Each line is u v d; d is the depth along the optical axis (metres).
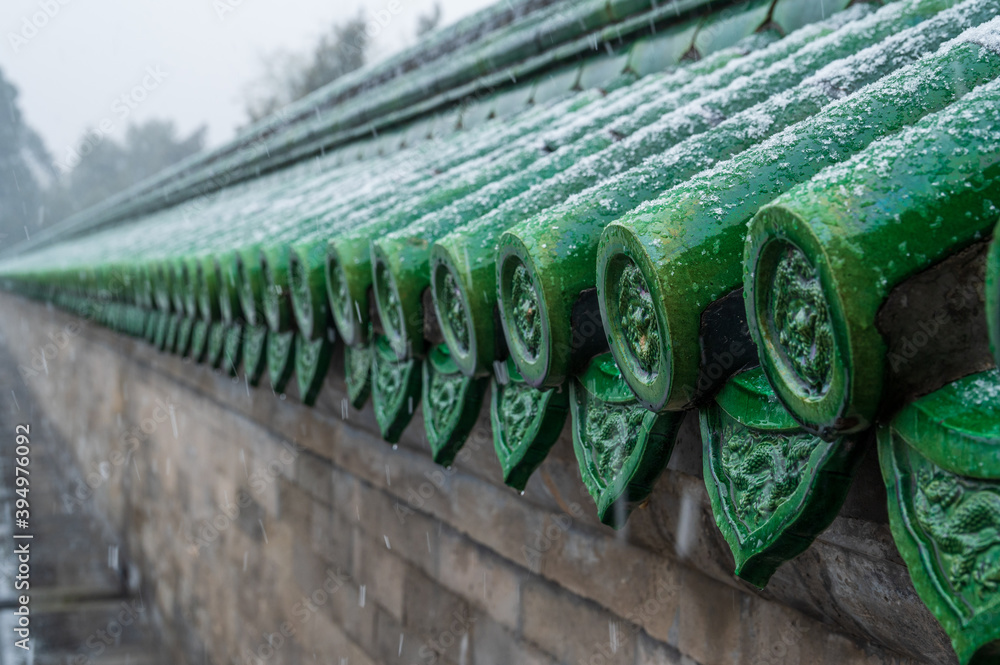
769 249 0.97
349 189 3.81
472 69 4.25
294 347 2.96
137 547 9.71
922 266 0.86
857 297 0.85
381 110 5.19
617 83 3.20
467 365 1.69
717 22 2.88
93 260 8.45
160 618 8.40
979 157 0.90
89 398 12.80
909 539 0.90
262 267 2.83
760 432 1.14
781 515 1.06
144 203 10.86
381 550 3.70
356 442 3.89
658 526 2.04
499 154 2.62
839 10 2.42
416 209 2.17
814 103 1.55
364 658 3.85
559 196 1.68
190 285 4.02
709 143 1.52
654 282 1.12
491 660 2.92
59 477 15.89
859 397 0.88
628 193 1.45
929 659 1.46
